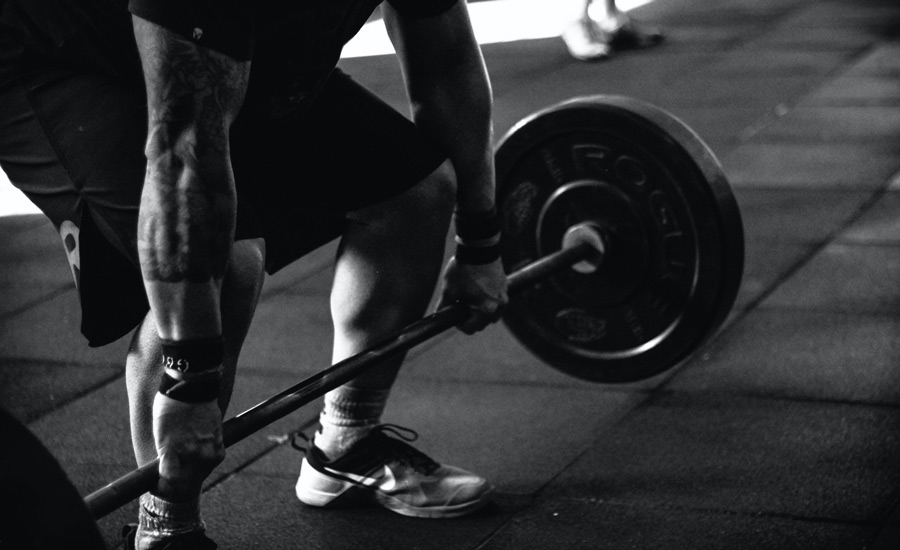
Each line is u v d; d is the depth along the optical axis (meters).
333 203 2.79
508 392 3.82
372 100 2.81
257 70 2.38
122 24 2.31
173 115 2.09
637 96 7.59
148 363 2.38
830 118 6.96
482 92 2.85
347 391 3.02
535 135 3.37
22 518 1.89
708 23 9.65
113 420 3.74
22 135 2.42
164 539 2.43
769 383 3.76
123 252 2.34
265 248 2.71
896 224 5.23
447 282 2.99
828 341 4.06
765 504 3.00
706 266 3.23
